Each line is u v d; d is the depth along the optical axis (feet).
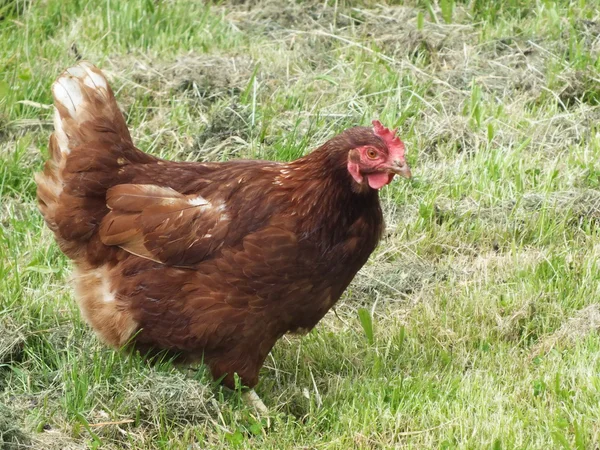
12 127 29.63
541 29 35.04
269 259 19.53
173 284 19.94
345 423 20.13
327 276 20.04
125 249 20.24
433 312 23.84
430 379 21.40
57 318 22.81
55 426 19.92
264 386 21.84
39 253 24.84
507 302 23.98
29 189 27.84
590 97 31.86
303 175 19.83
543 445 18.98
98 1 36.60
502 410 19.99
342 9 36.83
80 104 20.72
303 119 30.25
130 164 20.80
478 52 33.94
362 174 19.44
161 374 20.67
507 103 31.86
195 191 20.39
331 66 33.58
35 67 31.83
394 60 33.32
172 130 30.04
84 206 20.57
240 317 19.90
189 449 19.47
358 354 22.72
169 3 36.70
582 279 24.53
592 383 20.47
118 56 33.40
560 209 27.14
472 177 28.40
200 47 34.42
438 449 19.17
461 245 26.61
